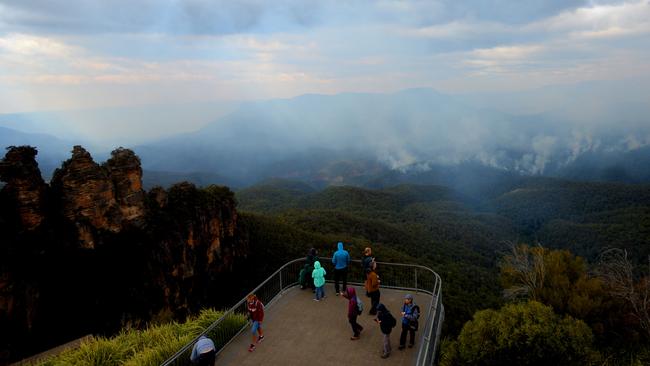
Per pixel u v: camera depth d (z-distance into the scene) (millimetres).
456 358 20594
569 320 20797
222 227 55438
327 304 17906
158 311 37500
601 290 26266
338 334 15328
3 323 28594
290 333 15469
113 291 36156
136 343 17281
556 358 19422
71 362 16859
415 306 14250
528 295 29375
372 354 13961
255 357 13977
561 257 29766
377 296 16688
